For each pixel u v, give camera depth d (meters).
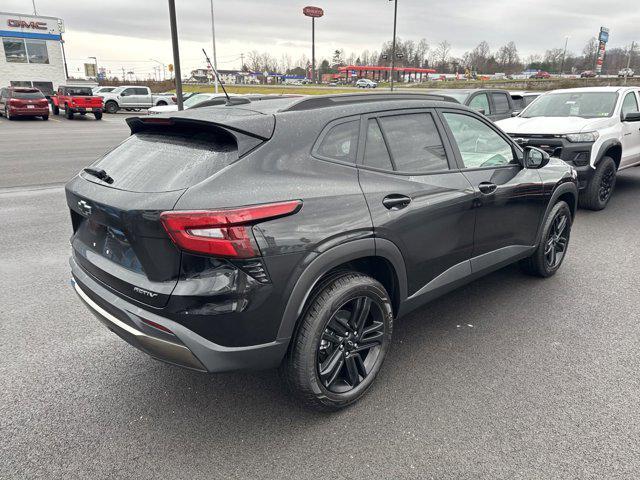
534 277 4.57
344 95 2.88
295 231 2.24
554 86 56.62
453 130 3.28
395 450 2.39
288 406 2.74
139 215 2.14
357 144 2.67
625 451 2.36
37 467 2.29
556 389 2.86
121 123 24.95
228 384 2.96
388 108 2.90
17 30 35.72
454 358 3.21
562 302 4.05
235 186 2.15
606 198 7.37
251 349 2.25
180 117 2.51
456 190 3.11
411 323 3.70
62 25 37.44
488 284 4.44
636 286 4.38
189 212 2.04
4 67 36.00
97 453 2.38
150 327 2.23
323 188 2.40
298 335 2.41
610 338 3.46
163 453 2.38
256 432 2.53
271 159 2.30
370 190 2.60
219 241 2.06
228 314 2.14
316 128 2.52
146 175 2.36
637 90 8.34
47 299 4.15
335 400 2.61
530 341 3.42
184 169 2.27
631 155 7.93
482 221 3.39
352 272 2.60
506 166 3.69
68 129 21.16
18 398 2.80
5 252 5.32
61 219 6.69
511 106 11.23
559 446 2.40
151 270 2.20
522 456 2.34
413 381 2.95
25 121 25.31
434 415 2.64
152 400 2.80
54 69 37.75
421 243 2.90
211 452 2.39
